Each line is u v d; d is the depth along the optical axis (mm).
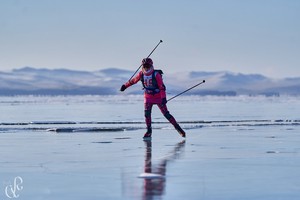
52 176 14016
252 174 14273
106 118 41125
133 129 29703
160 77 25062
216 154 18531
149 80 25000
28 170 15023
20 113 50281
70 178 13719
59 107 66500
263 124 33031
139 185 12719
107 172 14641
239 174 14281
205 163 16344
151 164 16109
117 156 18000
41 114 48250
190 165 15898
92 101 98500
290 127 30969
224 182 13078
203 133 27188
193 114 48312
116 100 107250
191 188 12320
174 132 27828
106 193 11812
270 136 25453
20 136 25391
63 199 11273
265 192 11883
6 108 63375
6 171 14859
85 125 32906
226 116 44688
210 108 63906
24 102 91750
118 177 13836
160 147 20797
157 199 11211
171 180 13391
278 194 11680
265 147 20766
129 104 78688
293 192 11891
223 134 26594
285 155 18297
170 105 76688
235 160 17000
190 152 19156
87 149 20078
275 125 32594
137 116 44156
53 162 16578
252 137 24984
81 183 13008
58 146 21094
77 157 17734
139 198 11320
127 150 19781
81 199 11266
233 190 12102
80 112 52156
